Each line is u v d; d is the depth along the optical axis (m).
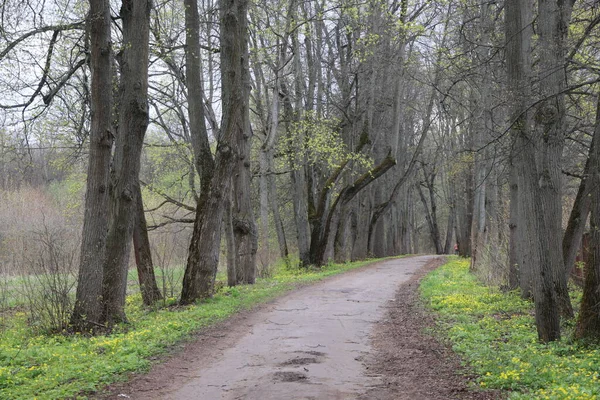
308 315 14.89
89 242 12.80
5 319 15.41
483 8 17.98
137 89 13.87
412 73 30.83
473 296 16.78
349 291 20.28
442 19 26.72
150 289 17.70
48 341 11.51
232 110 17.89
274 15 26.50
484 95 17.12
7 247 26.66
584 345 9.28
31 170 17.08
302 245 34.28
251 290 20.25
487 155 18.98
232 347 10.94
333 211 34.94
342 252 38.84
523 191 10.41
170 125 27.83
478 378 7.62
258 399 7.29
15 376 8.23
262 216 28.95
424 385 7.83
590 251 9.55
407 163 54.91
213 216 17.66
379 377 8.50
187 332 12.11
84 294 12.71
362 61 30.50
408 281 23.58
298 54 31.42
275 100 27.27
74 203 23.89
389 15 28.28
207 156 18.11
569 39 11.77
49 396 7.21
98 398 7.42
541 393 6.43
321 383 8.01
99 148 12.80
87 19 12.64
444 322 12.87
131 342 10.71
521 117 10.18
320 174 37.00
